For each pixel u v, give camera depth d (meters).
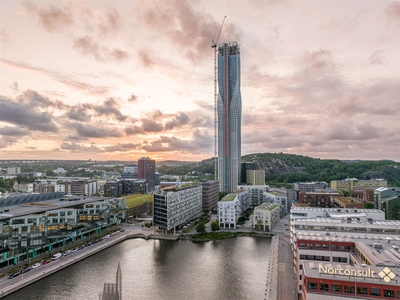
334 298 66.94
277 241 170.88
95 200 196.12
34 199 191.00
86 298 102.25
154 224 198.38
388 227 113.50
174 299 101.44
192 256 148.25
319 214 149.12
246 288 109.56
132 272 126.00
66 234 159.25
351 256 93.88
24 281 111.56
